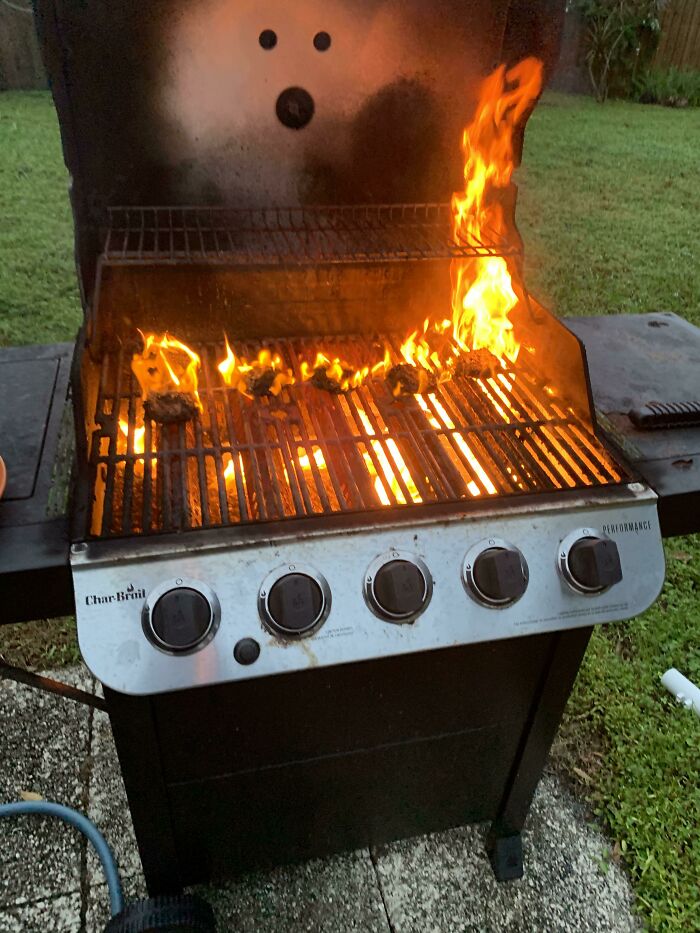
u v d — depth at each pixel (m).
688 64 8.30
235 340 1.46
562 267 4.03
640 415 1.17
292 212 1.42
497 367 1.31
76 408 0.97
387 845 1.55
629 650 1.98
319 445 1.10
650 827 1.56
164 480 1.00
